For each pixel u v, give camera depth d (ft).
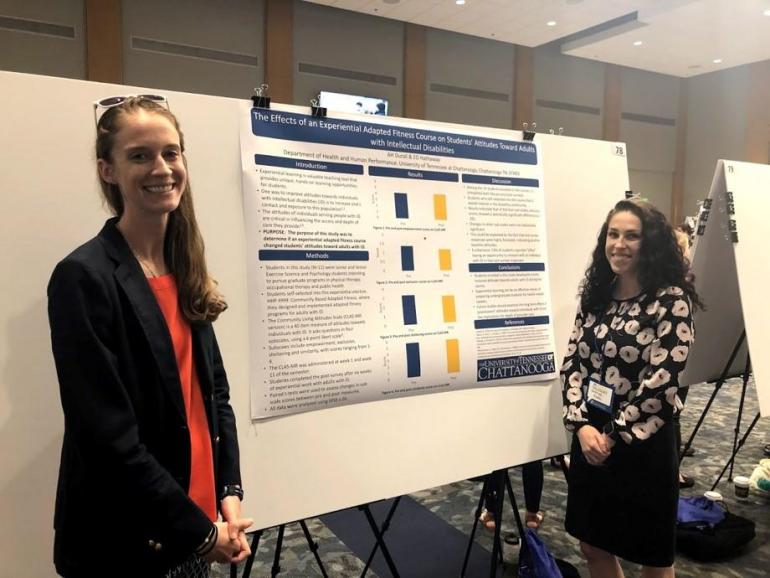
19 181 4.18
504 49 33.17
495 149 6.33
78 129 4.35
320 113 5.30
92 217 4.40
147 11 24.21
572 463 6.29
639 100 38.17
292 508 5.12
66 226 4.33
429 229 5.82
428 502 10.06
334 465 5.30
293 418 5.11
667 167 39.88
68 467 3.24
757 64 35.24
